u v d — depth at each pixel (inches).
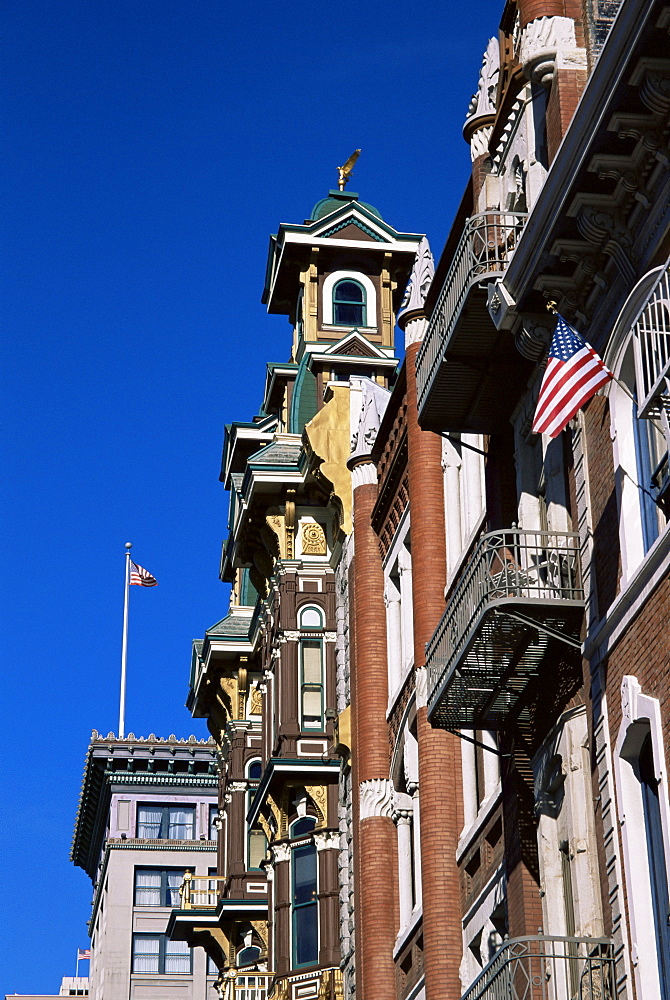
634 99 794.2
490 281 970.7
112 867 3577.8
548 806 948.6
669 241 808.3
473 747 1256.8
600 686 853.8
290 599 2037.4
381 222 2255.2
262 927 2384.4
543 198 869.8
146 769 3651.6
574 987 884.0
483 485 1256.8
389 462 1567.4
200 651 2667.3
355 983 1587.1
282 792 1957.4
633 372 860.6
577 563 925.2
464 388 1074.1
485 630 933.2
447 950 1220.5
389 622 1592.0
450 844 1254.9
